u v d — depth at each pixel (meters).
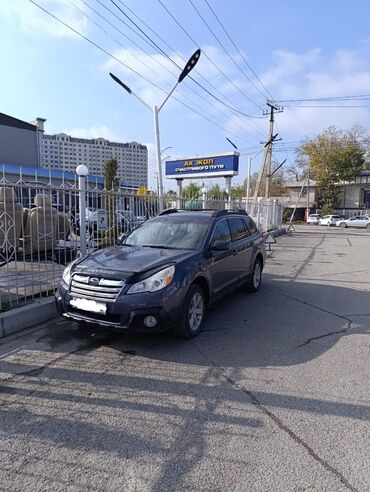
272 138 33.00
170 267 4.42
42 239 6.07
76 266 4.70
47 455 2.55
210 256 5.21
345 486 2.28
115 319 4.16
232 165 21.45
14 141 27.41
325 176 54.97
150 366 3.95
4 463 2.47
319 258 13.17
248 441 2.71
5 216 5.50
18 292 5.88
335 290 7.77
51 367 3.89
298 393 3.42
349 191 57.03
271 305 6.45
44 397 3.31
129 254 4.93
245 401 3.27
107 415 3.04
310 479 2.33
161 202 9.42
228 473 2.38
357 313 6.05
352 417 3.03
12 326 4.82
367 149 55.75
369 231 34.28
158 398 3.31
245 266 6.74
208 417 3.02
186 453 2.58
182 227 5.74
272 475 2.37
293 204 59.06
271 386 3.55
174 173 24.14
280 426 2.90
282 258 13.13
